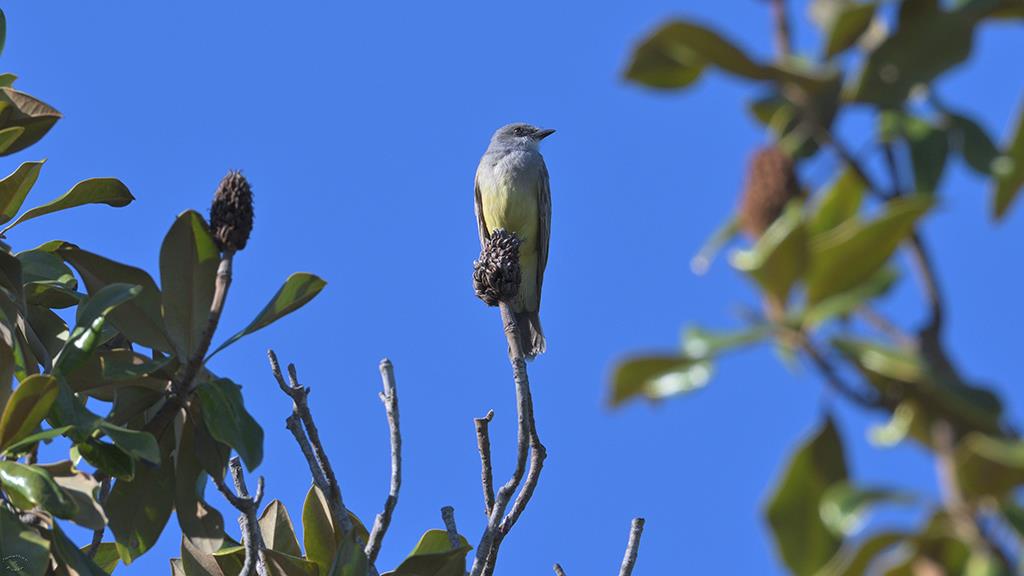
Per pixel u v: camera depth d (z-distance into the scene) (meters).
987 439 3.34
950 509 3.46
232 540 10.20
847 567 3.64
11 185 10.73
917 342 3.65
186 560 10.02
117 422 9.69
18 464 8.51
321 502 10.14
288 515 10.54
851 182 4.11
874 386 3.69
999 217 3.98
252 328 9.50
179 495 9.91
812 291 3.72
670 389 3.77
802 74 3.74
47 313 10.78
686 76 3.97
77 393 10.04
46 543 8.45
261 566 9.88
